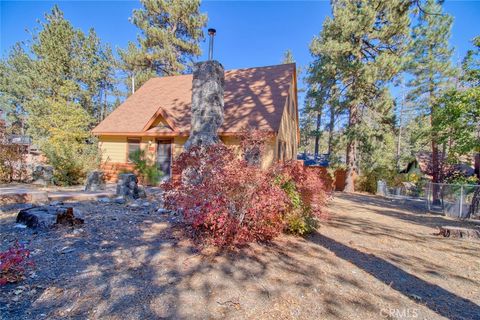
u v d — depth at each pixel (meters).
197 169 4.41
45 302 2.45
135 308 2.46
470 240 5.77
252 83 12.60
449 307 2.93
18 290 2.57
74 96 18.91
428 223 7.77
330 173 17.47
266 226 4.46
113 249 3.70
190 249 3.92
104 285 2.79
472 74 8.67
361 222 7.30
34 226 4.18
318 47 15.97
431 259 4.48
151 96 13.95
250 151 6.04
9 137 10.85
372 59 15.12
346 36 14.23
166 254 3.68
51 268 3.03
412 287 3.37
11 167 10.11
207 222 3.93
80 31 19.72
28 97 21.73
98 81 22.11
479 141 8.69
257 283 3.13
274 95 11.30
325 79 16.19
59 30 18.52
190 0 19.23
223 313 2.51
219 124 7.01
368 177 18.19
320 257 4.17
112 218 5.16
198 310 2.52
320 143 36.72
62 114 15.70
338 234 5.73
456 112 8.77
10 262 2.59
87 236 4.09
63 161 10.23
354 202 12.07
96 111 22.75
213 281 3.08
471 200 8.88
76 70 19.73
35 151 16.30
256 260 3.80
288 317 2.54
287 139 12.27
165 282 2.96
